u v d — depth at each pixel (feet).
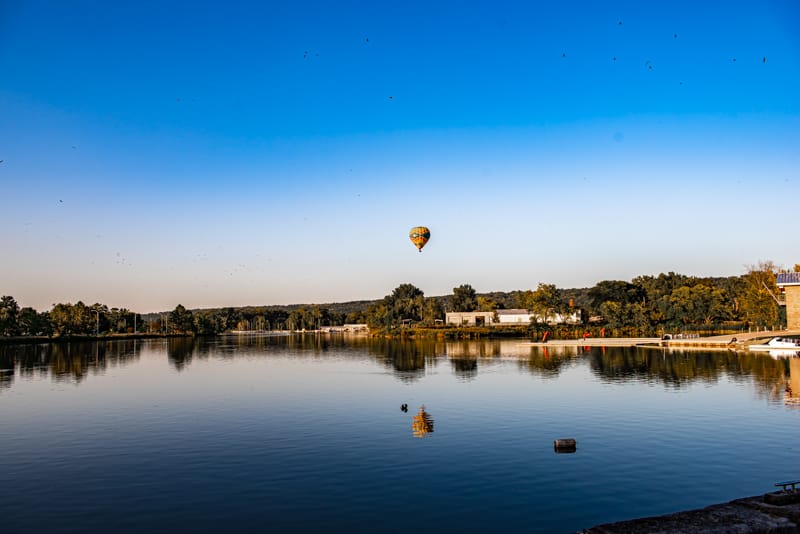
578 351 242.99
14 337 434.71
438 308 626.23
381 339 438.40
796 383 125.18
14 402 119.96
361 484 61.62
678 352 220.84
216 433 87.20
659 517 43.50
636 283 558.56
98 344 404.57
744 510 44.42
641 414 94.99
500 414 97.86
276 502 56.70
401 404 110.42
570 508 53.62
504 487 59.82
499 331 422.41
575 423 89.30
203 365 211.41
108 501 57.72
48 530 50.72
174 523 51.90
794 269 293.84
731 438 77.51
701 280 562.66
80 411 108.06
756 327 309.22
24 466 70.28
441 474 64.59
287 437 83.71
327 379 155.63
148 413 105.29
